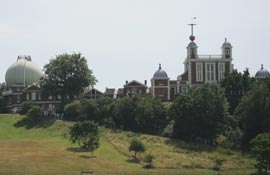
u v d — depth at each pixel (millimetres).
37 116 198000
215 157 151875
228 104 180000
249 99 167375
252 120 164875
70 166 131500
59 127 187375
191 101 172500
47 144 161500
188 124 170875
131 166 136250
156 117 180625
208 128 170375
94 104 192750
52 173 122062
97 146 151125
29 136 180625
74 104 199625
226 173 134500
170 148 159250
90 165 134250
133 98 188250
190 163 143125
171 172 131625
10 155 142500
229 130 171000
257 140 137375
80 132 151375
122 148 155125
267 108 164250
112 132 176250
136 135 172500
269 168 138500
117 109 185375
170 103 195625
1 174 118562
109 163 138000
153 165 138625
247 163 147250
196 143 167625
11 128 192375
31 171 123375
